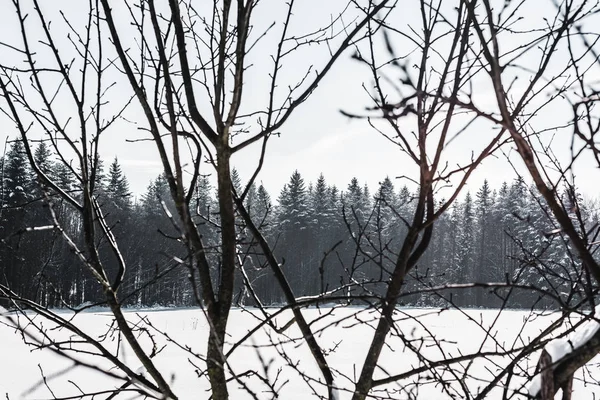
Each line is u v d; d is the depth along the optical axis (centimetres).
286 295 221
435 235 5194
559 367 145
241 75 181
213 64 212
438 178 173
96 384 841
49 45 206
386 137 191
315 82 192
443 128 171
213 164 203
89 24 215
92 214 216
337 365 1023
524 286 140
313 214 4694
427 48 178
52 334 838
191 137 221
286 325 214
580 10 165
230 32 223
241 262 239
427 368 181
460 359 180
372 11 187
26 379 867
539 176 113
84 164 212
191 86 201
